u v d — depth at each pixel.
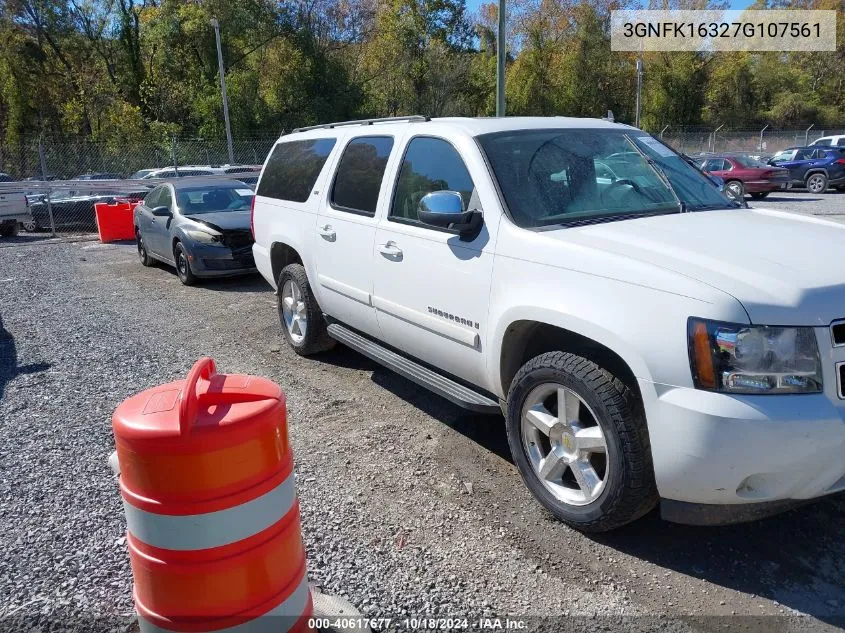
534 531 3.38
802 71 62.75
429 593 2.94
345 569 3.11
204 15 46.62
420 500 3.69
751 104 61.06
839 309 2.71
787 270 2.88
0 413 5.09
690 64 58.59
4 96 45.00
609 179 4.09
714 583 2.96
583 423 3.33
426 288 4.14
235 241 9.79
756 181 22.88
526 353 3.73
